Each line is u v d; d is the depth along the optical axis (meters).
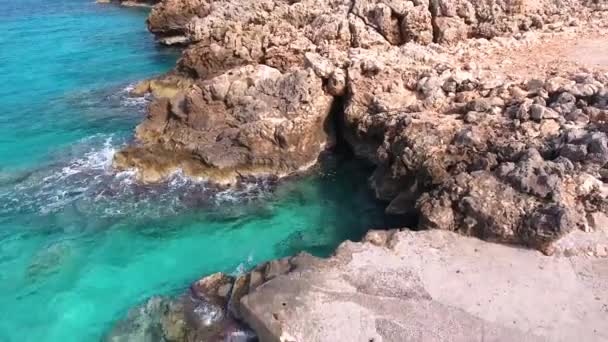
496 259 15.47
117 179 23.55
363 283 14.80
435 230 16.81
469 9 28.80
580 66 22.61
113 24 53.75
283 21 34.28
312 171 23.77
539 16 28.83
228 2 41.88
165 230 20.59
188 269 18.59
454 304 14.00
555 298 13.98
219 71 31.66
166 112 25.42
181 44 45.31
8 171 24.69
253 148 23.19
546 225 15.45
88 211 21.75
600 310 13.53
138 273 18.52
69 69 39.09
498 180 17.03
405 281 14.80
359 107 23.39
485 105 20.34
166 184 23.06
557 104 19.23
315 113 23.81
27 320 16.84
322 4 35.38
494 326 13.30
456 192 17.11
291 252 19.23
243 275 16.41
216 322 15.44
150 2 62.81
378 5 29.27
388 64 24.12
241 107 23.62
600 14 29.20
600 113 18.42
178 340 15.25
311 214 21.22
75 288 17.98
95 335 16.14
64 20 55.16
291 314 13.93
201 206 21.88
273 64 29.36
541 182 16.27
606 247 15.25
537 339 12.87
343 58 24.77
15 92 34.25
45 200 22.50
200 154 23.11
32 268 18.92
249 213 21.44
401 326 13.46
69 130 28.88
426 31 28.72
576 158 16.88
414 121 20.34
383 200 21.25
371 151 23.42
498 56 24.97
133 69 39.41
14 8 60.34
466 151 18.67
